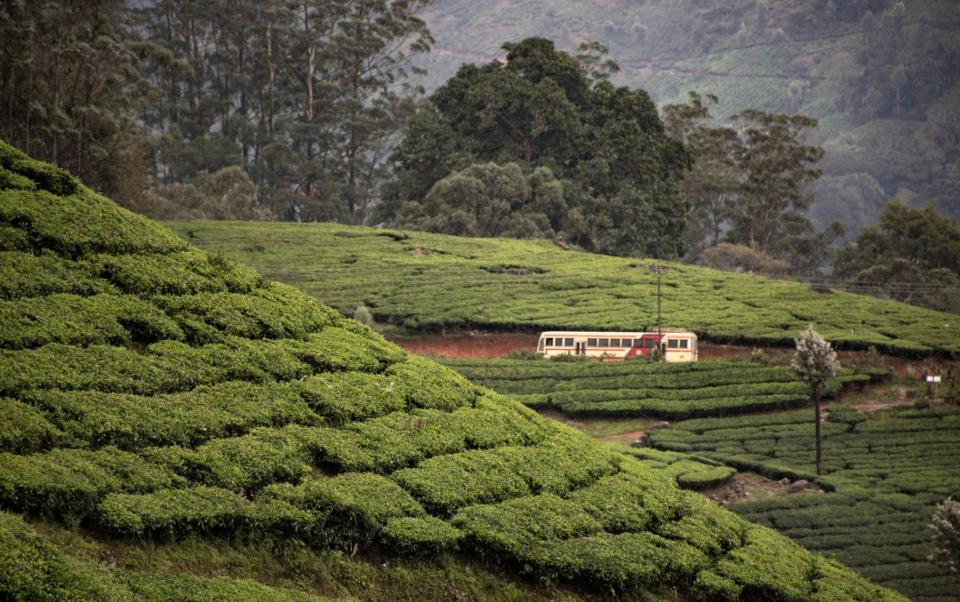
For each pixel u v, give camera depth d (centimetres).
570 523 2831
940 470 5288
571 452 3322
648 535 2997
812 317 8312
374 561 2442
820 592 3138
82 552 1972
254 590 2064
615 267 10019
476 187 11606
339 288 8681
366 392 3059
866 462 5431
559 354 7494
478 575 2572
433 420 3078
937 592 3975
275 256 9725
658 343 7412
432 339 7875
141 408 2439
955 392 6406
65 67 8462
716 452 5556
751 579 3016
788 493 5084
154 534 2128
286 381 2950
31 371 2381
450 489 2730
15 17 7844
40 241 2995
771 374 6650
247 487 2403
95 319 2736
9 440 2105
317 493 2430
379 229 11262
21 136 8250
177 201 11581
